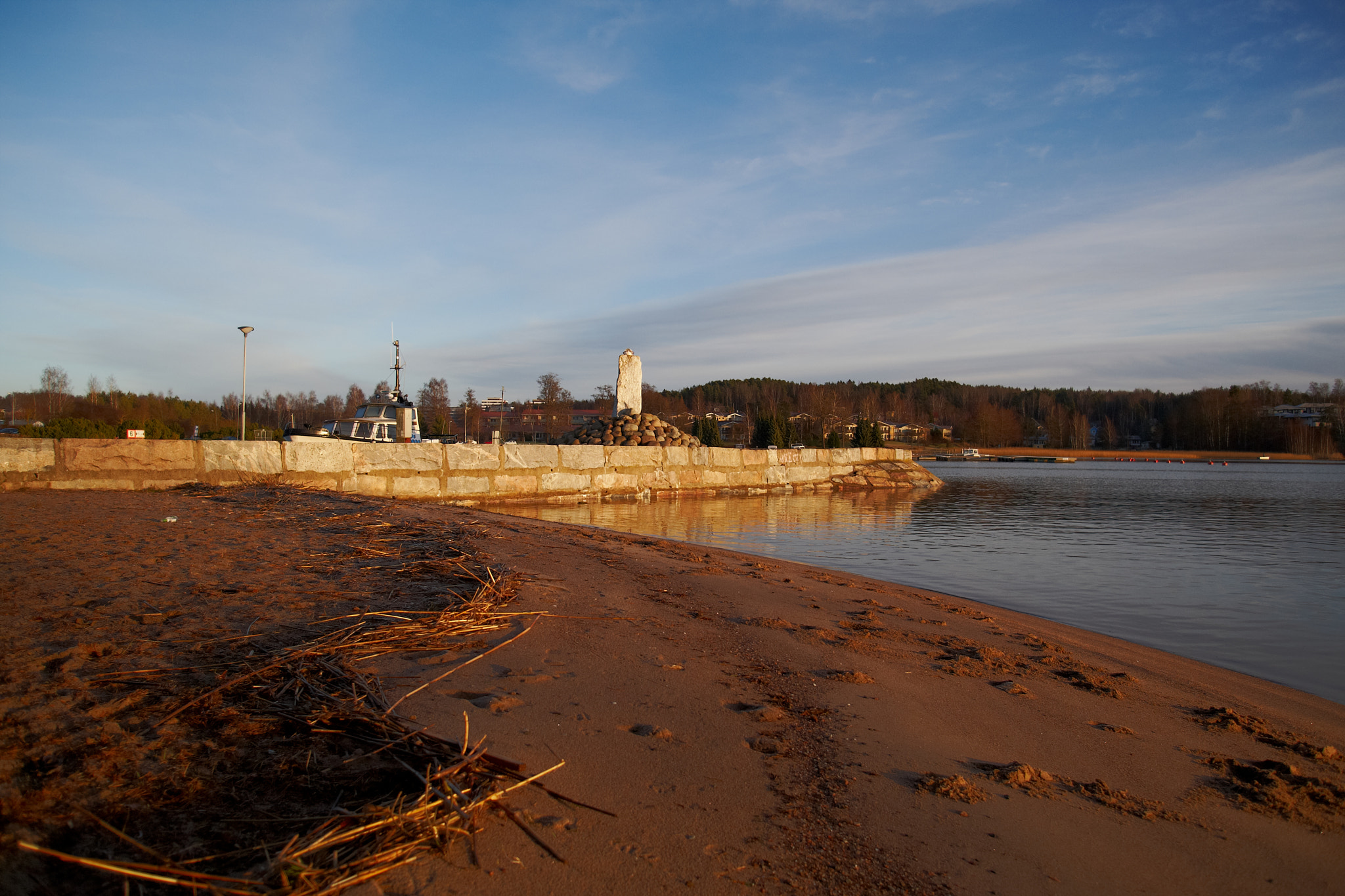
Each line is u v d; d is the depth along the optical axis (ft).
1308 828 10.98
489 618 18.42
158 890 7.35
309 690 12.28
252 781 9.53
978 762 12.67
